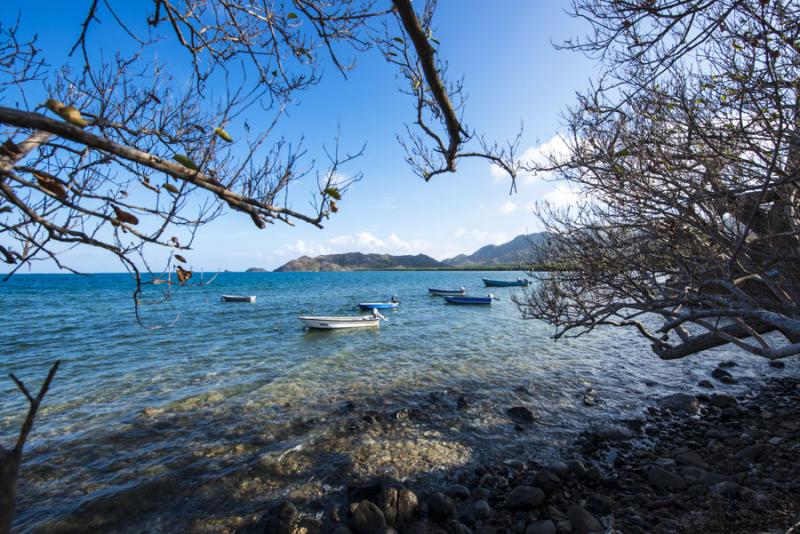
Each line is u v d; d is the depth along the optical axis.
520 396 11.78
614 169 5.41
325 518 6.23
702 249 5.73
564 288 8.01
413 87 2.67
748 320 8.12
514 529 5.80
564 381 13.30
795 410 9.80
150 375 14.19
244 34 2.77
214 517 6.30
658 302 6.21
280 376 13.97
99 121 2.19
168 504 6.61
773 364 14.98
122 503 6.62
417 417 10.11
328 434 9.11
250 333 23.17
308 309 36.47
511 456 8.12
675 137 5.26
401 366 15.33
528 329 24.44
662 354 8.70
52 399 11.64
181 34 2.49
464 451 8.32
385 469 7.61
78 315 31.44
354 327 24.33
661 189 5.63
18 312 33.34
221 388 12.60
